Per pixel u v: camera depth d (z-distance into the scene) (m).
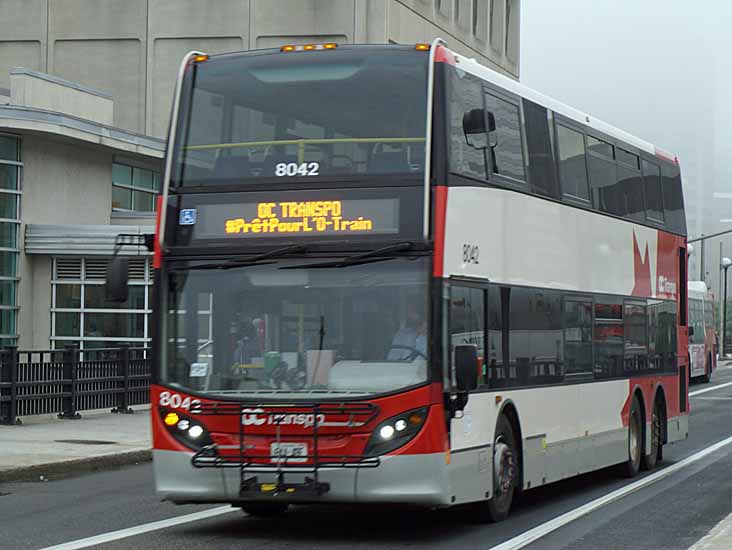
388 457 11.47
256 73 12.54
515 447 13.90
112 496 16.00
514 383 13.69
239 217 12.19
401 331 11.68
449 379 11.78
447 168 12.01
